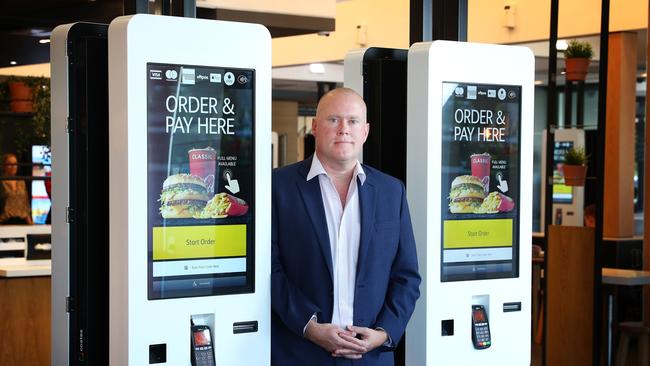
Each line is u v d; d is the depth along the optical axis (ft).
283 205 12.09
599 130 23.04
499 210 13.85
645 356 25.71
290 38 45.37
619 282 24.73
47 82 30.78
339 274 12.01
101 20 23.79
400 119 14.29
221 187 11.64
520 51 13.92
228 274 11.73
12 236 23.57
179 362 11.43
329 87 55.16
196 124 11.44
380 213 12.21
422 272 13.20
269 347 12.02
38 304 22.36
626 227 35.35
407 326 13.42
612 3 34.22
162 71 11.19
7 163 30.42
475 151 13.57
